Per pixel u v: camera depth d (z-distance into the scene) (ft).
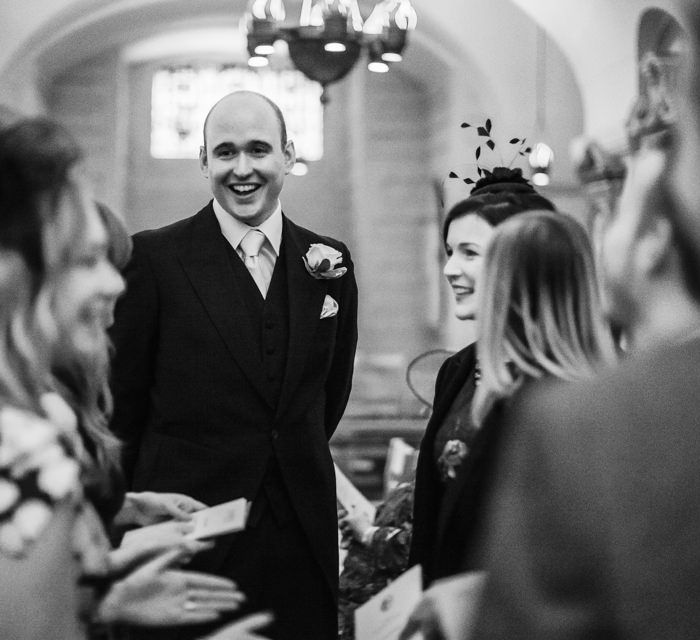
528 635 3.33
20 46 39.93
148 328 12.26
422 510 9.68
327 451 12.50
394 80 48.21
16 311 6.19
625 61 31.86
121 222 7.67
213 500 11.98
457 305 10.50
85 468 6.34
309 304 12.52
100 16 43.14
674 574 3.25
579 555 3.32
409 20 25.43
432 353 16.93
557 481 3.36
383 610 8.17
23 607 5.63
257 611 11.94
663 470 3.31
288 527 12.10
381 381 42.16
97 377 6.71
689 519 3.27
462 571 8.55
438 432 9.62
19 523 5.72
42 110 45.16
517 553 3.40
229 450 12.07
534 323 8.16
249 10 25.02
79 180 6.34
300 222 50.19
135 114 50.01
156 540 8.13
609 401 3.41
